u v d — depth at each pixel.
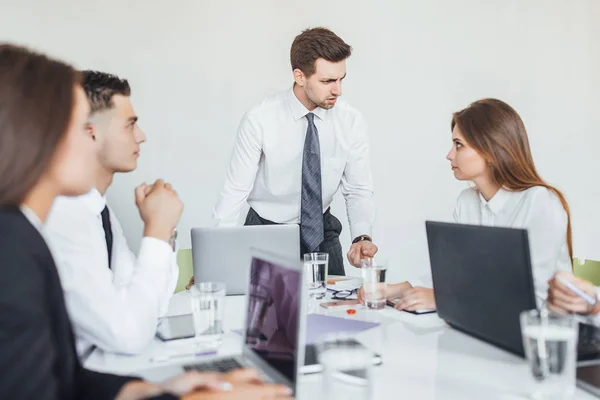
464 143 2.07
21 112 0.96
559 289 1.55
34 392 0.90
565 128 4.42
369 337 1.57
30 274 0.93
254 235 2.20
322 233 2.87
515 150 2.02
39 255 0.97
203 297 1.59
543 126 4.39
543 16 4.35
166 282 1.61
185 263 2.71
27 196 1.02
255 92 4.12
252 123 2.84
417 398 1.14
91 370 1.25
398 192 4.30
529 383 1.21
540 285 1.91
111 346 1.49
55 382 0.95
